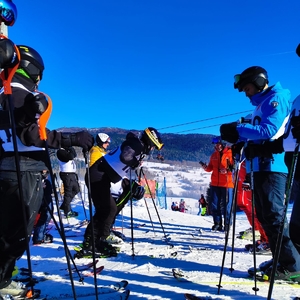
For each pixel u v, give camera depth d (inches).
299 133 69.4
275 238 101.2
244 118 110.9
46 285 99.0
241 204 167.8
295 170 77.9
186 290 95.9
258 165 103.2
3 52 61.6
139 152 132.3
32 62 78.4
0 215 76.0
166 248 157.0
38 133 71.5
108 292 92.9
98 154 143.0
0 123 68.2
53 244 169.6
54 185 73.1
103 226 137.0
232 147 110.3
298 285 100.2
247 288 97.7
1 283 79.2
